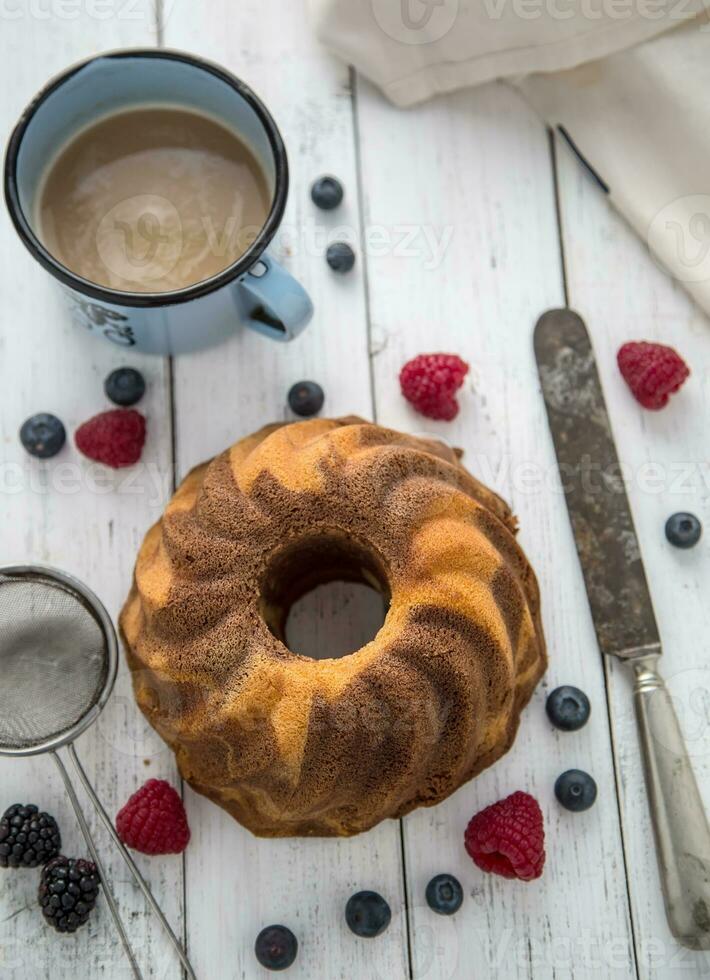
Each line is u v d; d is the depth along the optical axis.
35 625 0.54
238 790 0.53
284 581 0.54
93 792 0.53
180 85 0.52
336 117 0.59
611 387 0.58
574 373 0.58
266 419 0.57
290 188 0.58
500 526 0.53
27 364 0.57
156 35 0.59
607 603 0.56
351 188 0.59
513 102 0.59
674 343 0.58
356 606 0.56
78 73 0.51
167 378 0.57
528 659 0.54
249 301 0.52
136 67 0.51
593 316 0.58
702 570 0.57
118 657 0.54
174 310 0.51
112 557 0.57
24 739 0.54
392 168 0.59
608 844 0.56
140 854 0.55
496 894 0.55
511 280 0.58
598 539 0.57
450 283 0.58
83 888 0.53
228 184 0.53
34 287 0.58
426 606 0.50
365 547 0.51
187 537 0.51
